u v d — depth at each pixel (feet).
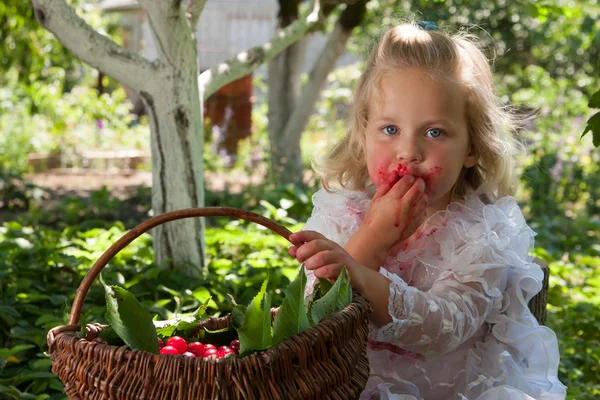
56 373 5.48
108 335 5.66
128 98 54.19
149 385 4.93
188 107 13.41
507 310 7.17
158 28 12.89
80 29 12.93
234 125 38.70
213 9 48.52
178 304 12.91
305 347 5.03
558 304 16.49
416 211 6.47
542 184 28.60
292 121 28.71
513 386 6.80
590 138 31.81
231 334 6.55
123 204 27.53
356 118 7.41
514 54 34.09
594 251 22.45
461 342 6.61
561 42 37.73
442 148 6.66
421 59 6.80
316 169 8.28
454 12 31.17
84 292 6.03
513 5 31.81
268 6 49.16
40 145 38.83
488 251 6.75
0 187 28.17
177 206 13.75
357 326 5.54
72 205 25.64
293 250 6.27
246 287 13.88
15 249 15.39
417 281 7.03
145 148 43.27
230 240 17.26
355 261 6.22
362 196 7.78
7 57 29.60
